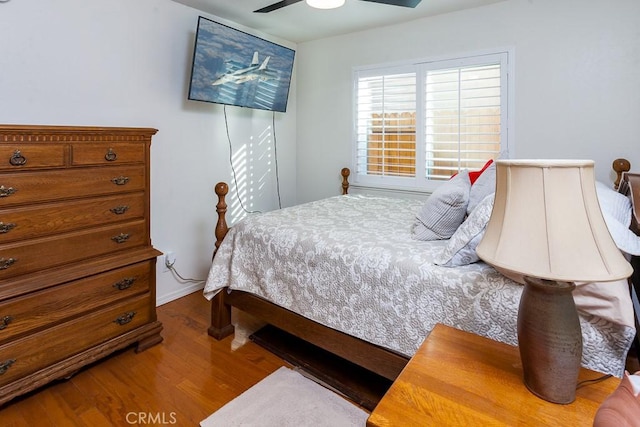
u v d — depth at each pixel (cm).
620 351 112
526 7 277
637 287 148
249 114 357
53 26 219
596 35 256
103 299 201
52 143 177
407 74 334
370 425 88
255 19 323
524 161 88
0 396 165
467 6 295
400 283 159
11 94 205
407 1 207
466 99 308
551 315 89
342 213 259
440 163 328
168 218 294
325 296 186
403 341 159
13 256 168
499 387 97
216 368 207
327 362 212
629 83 249
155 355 219
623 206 158
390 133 352
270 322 215
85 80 235
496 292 135
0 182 161
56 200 181
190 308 286
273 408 175
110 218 204
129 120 260
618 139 256
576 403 91
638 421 63
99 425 164
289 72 355
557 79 271
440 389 97
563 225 82
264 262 214
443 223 187
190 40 294
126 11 253
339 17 319
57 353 184
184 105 297
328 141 392
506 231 89
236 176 348
